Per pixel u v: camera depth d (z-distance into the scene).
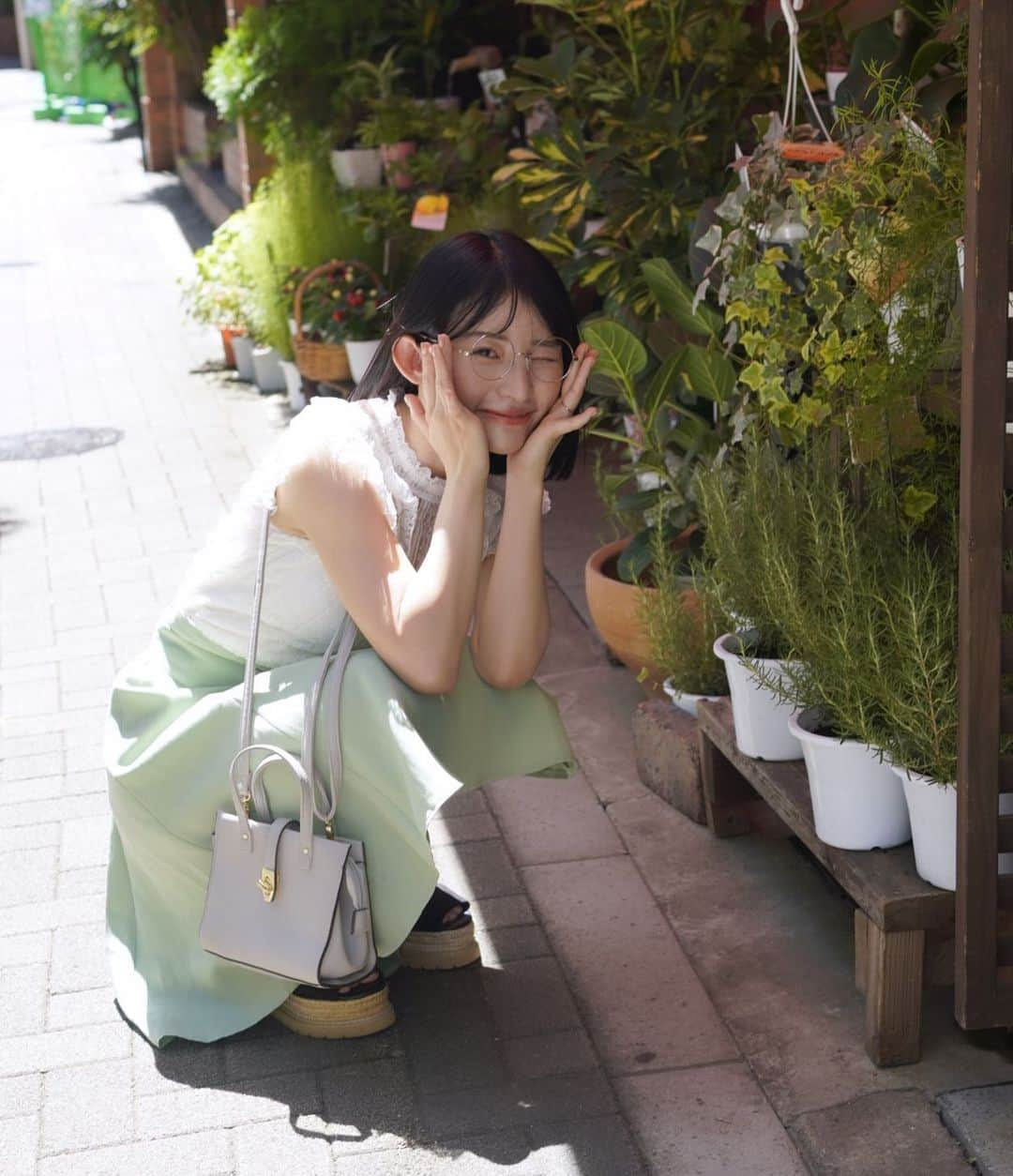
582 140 4.79
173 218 15.27
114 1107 2.72
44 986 3.12
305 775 2.61
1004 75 2.09
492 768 2.96
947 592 2.59
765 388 3.01
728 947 3.16
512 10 10.05
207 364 9.36
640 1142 2.59
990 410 2.19
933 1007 2.89
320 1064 2.82
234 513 2.86
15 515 6.49
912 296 2.71
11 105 28.22
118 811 2.90
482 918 3.32
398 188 8.17
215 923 2.71
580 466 6.77
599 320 3.85
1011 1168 2.44
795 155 3.17
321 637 2.86
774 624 3.02
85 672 4.80
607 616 4.09
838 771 2.68
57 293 11.72
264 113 9.74
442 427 2.65
